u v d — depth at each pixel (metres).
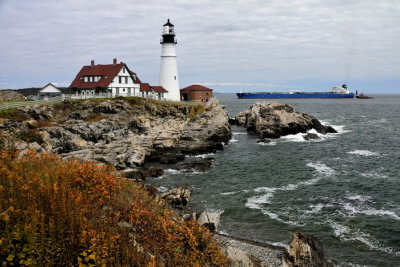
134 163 45.41
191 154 54.22
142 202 17.64
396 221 28.44
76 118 56.44
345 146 62.56
